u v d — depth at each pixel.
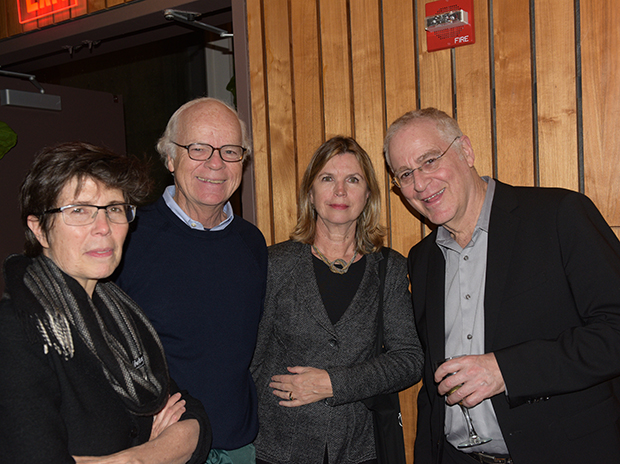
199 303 1.64
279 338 1.81
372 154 2.28
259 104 2.54
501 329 1.43
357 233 1.94
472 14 2.03
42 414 0.98
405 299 1.87
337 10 2.34
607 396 1.41
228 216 1.86
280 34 2.48
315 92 2.41
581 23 1.88
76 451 1.05
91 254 1.10
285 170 2.49
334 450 1.68
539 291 1.41
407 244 2.24
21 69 3.85
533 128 1.98
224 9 2.77
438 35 2.09
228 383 1.64
